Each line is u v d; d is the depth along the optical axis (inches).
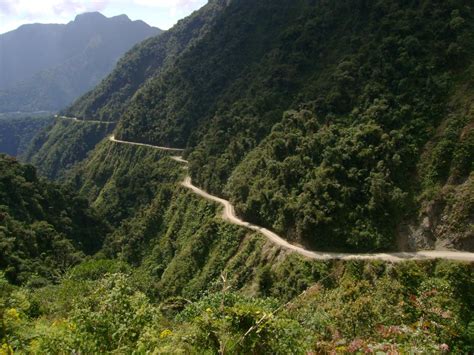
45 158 7042.3
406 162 2353.6
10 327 536.4
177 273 2770.7
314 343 565.9
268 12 5157.5
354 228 2246.6
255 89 3905.0
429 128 2402.8
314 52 3629.4
